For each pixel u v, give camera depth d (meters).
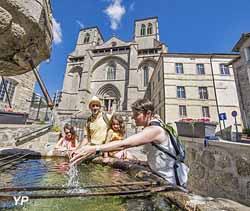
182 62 27.06
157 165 2.33
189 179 7.31
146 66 42.31
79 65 45.88
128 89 38.38
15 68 4.54
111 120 5.21
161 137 2.23
